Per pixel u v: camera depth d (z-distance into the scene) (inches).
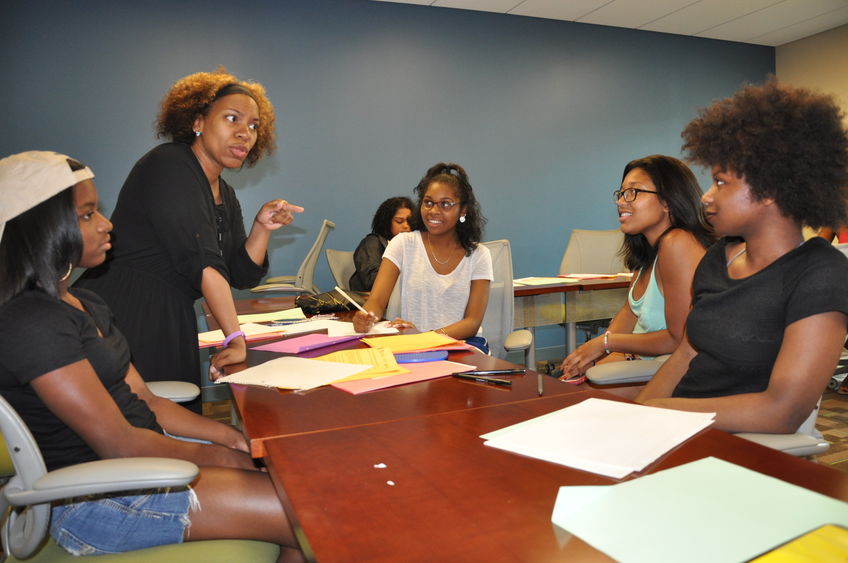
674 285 67.7
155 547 38.8
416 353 57.1
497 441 33.1
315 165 183.6
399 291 94.7
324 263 187.0
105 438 39.4
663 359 69.2
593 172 218.4
